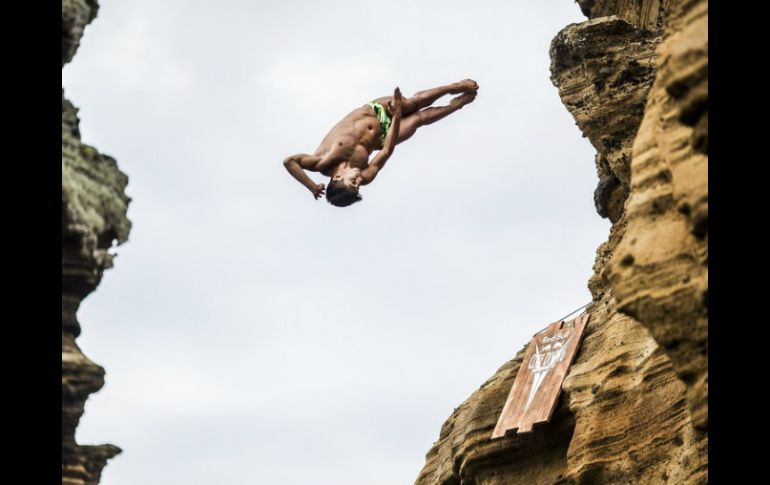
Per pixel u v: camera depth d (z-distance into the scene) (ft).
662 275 41.09
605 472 72.18
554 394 80.33
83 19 82.89
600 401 75.46
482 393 89.25
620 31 87.92
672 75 39.19
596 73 87.45
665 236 41.52
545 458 81.46
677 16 40.60
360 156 96.22
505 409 83.56
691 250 40.57
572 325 83.97
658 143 41.75
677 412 69.56
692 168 39.68
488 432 85.25
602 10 99.30
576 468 73.46
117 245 87.10
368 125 97.91
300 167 95.61
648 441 70.44
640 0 94.02
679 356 40.60
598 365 78.07
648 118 43.16
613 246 87.81
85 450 81.46
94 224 82.99
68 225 80.59
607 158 88.17
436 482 92.32
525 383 83.82
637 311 41.57
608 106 87.25
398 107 96.78
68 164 83.20
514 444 82.74
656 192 42.14
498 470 84.12
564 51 88.99
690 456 65.16
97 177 85.92
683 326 40.42
